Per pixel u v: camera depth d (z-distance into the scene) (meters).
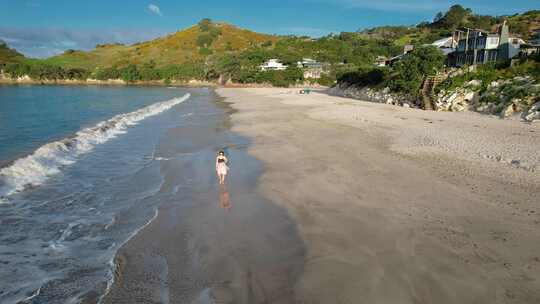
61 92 74.94
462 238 9.56
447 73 43.12
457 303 7.04
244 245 9.45
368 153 18.95
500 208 11.51
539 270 8.11
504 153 18.12
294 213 11.41
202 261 8.68
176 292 7.46
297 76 121.56
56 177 15.30
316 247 9.23
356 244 9.31
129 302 7.14
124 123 30.98
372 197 12.60
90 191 13.66
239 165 17.39
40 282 7.79
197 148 21.50
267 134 25.48
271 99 60.88
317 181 14.45
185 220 11.06
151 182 14.87
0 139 22.44
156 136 25.42
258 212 11.60
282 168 16.55
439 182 14.09
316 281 7.76
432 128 26.44
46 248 9.29
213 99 63.53
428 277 7.84
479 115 33.44
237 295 7.36
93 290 7.53
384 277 7.86
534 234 9.77
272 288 7.58
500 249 9.00
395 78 50.06
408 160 17.41
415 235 9.75
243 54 145.25
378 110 39.28
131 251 9.14
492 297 7.21
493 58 49.94
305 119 32.66
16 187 13.79
